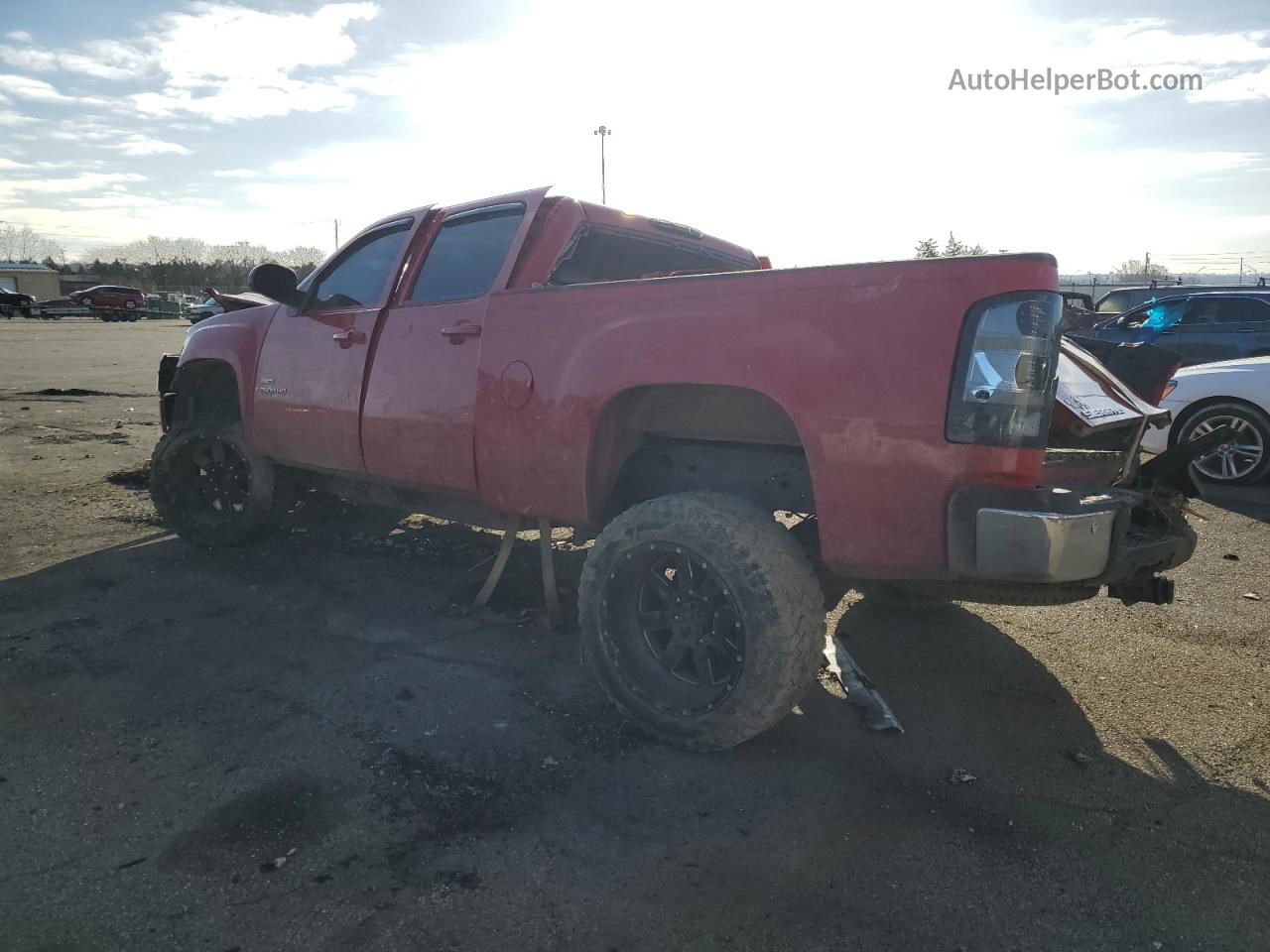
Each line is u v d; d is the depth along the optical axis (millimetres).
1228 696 3486
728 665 3082
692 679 3100
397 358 4039
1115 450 3600
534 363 3443
